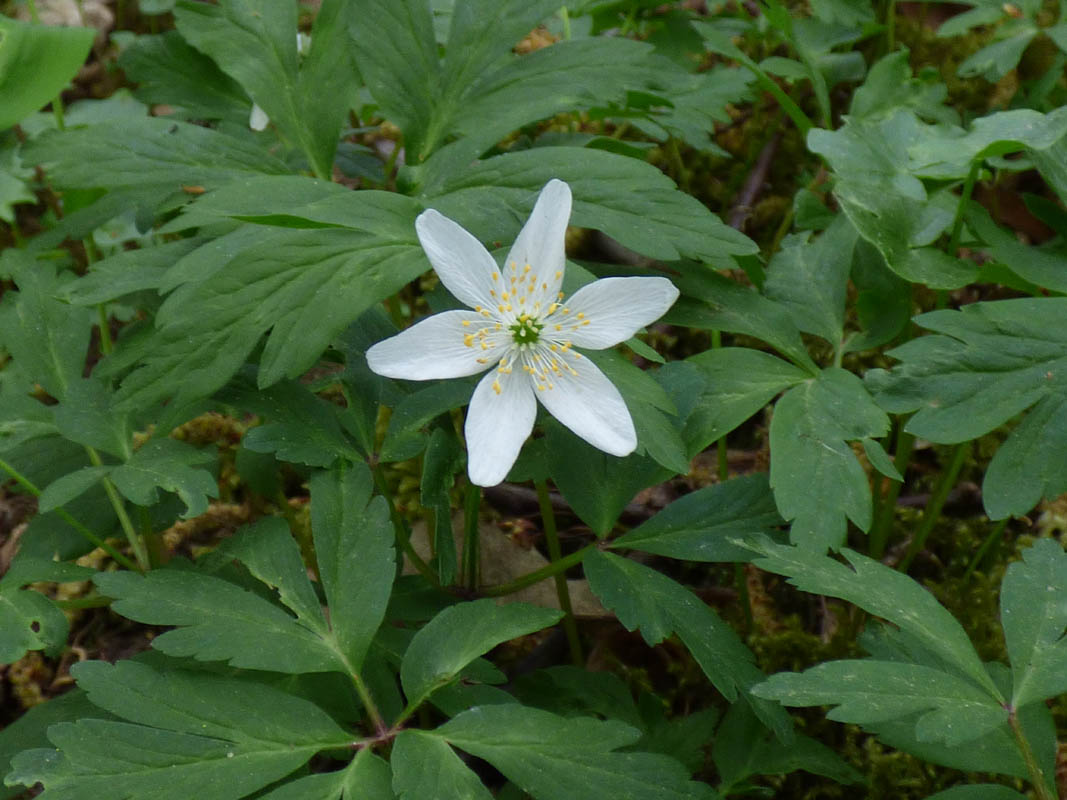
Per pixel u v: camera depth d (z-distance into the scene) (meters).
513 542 0.24
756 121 0.32
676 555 0.19
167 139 0.21
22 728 0.19
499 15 0.22
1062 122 0.20
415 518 0.25
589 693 0.20
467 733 0.17
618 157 0.20
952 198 0.24
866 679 0.17
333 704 0.18
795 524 0.18
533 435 0.22
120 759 0.16
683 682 0.23
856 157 0.21
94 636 0.24
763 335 0.21
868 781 0.21
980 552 0.24
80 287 0.20
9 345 0.21
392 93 0.21
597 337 0.19
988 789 0.17
